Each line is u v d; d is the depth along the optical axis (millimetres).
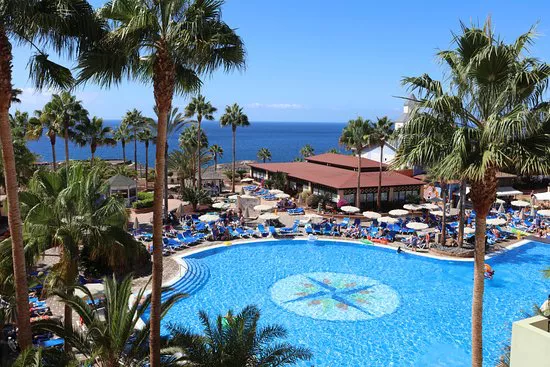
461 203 31797
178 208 41812
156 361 11852
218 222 38844
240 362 12312
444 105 11961
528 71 11469
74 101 44344
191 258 30469
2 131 11008
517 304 23547
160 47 10977
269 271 28797
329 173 52344
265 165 65062
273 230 36375
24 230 13719
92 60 11250
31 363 9391
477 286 12750
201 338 12922
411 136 12711
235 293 25031
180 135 77500
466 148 11703
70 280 13945
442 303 23875
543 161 11250
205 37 11070
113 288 12797
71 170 15828
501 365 13797
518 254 32438
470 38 11828
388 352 18703
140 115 64188
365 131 44062
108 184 16047
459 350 18906
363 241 34906
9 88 10812
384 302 23969
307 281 27078
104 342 11359
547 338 7523
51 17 10641
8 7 10023
